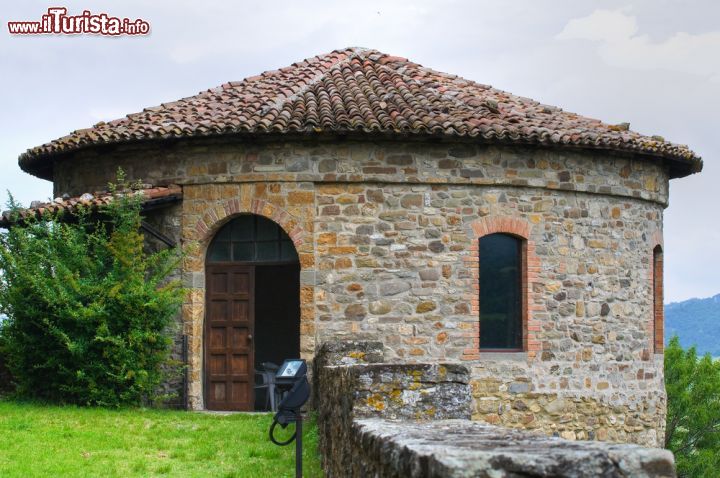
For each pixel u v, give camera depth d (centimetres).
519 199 1677
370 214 1623
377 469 564
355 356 1296
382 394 811
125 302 1534
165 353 1589
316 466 1068
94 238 1587
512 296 1695
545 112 1858
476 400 1627
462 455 425
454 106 1717
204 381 1678
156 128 1625
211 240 1689
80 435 1272
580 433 1709
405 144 1630
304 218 1619
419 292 1623
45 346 1581
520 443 469
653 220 1878
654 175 1855
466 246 1642
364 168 1622
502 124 1641
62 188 1872
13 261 1580
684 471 2523
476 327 1638
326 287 1614
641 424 1814
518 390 1653
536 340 1673
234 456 1160
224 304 1686
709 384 2723
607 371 1758
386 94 1738
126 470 1067
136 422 1401
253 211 1633
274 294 2192
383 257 1622
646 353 1842
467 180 1641
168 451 1196
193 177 1664
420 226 1630
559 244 1705
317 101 1716
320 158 1623
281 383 945
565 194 1717
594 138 1673
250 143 1636
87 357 1555
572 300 1716
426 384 820
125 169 1736
